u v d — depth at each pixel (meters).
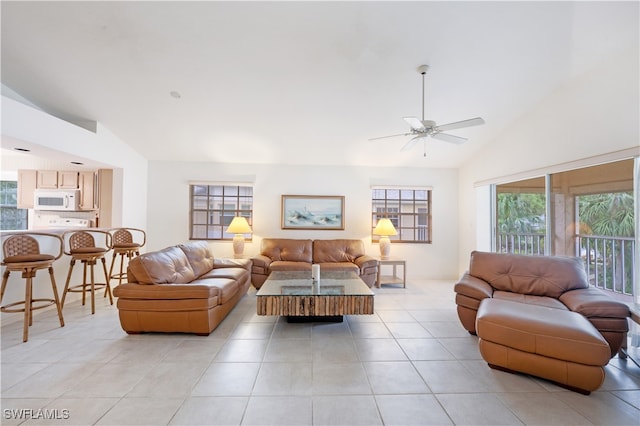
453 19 2.49
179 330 2.74
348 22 2.54
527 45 2.75
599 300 2.35
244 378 2.04
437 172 5.56
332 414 1.69
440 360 2.32
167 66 3.10
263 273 4.51
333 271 4.16
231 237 5.46
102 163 4.27
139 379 2.02
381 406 1.76
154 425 1.59
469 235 5.21
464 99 3.60
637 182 2.67
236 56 2.95
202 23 2.58
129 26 2.63
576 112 3.17
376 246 5.47
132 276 2.85
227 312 3.19
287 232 5.42
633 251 2.73
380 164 5.46
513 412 1.72
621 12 2.36
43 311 3.37
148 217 5.30
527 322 2.04
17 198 5.04
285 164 5.44
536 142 3.71
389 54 2.89
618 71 2.74
